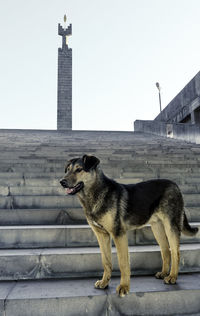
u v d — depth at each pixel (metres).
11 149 8.79
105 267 2.84
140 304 2.58
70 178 2.97
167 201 3.18
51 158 7.56
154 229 3.33
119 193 2.99
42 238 3.55
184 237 3.78
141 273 3.21
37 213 4.11
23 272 3.02
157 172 6.29
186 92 22.81
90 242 3.61
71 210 4.16
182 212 3.23
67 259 3.09
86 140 12.60
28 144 10.21
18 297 2.47
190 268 3.25
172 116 26.16
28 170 6.25
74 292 2.61
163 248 3.19
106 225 2.85
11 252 3.20
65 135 15.55
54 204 4.55
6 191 4.88
